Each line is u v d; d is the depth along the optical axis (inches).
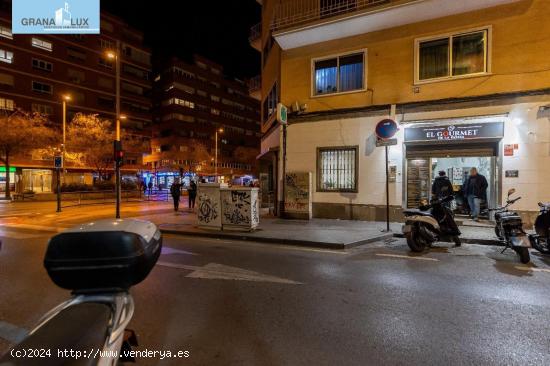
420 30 434.0
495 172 399.5
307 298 174.7
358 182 464.8
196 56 2637.8
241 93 3036.4
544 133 370.0
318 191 491.2
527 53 380.2
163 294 181.9
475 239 317.7
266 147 687.7
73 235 79.9
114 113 1899.6
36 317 154.2
